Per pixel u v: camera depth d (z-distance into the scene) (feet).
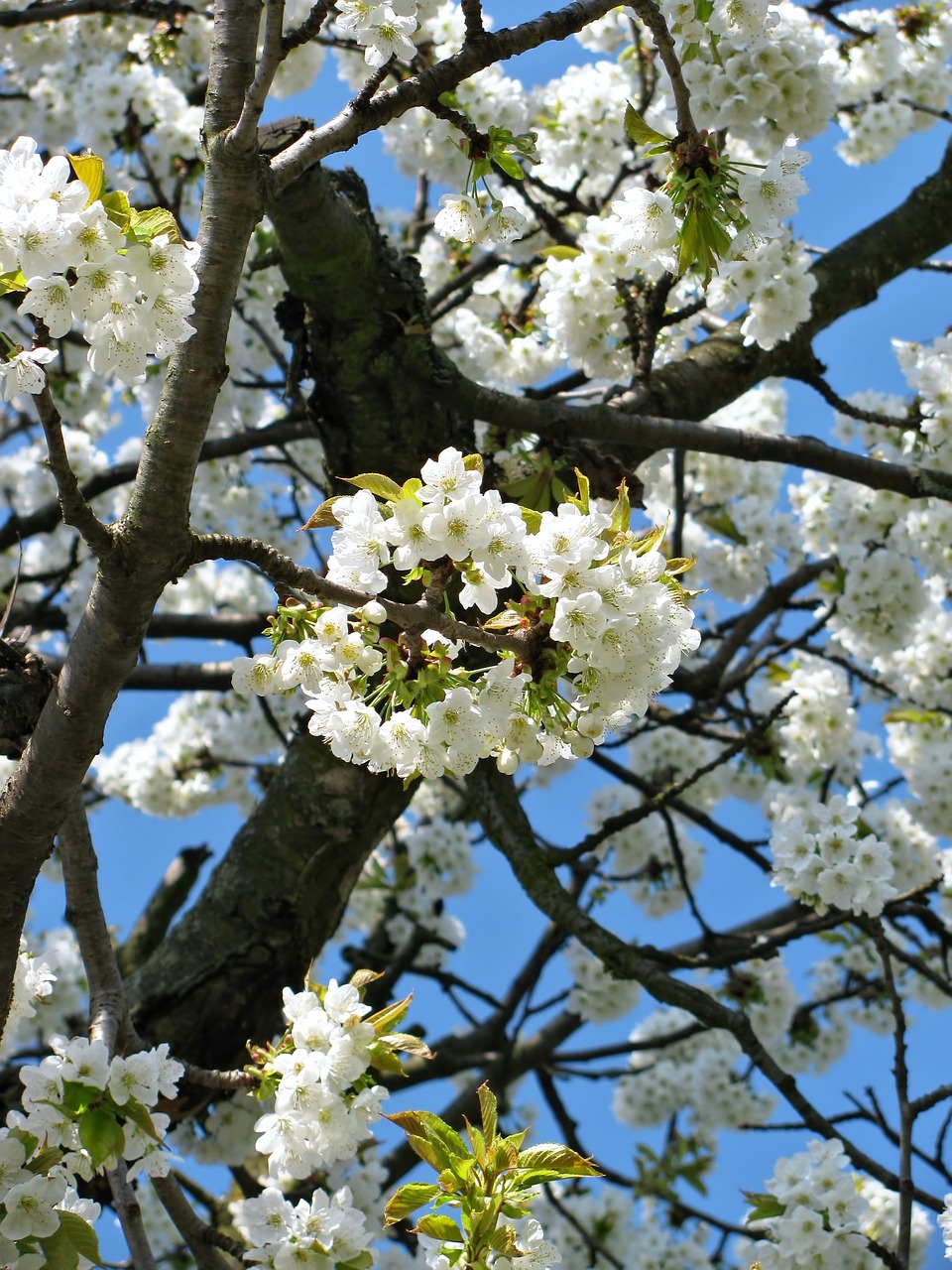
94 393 24.99
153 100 20.99
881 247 20.27
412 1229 8.75
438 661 7.15
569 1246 24.13
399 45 9.36
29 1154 8.51
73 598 24.13
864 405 23.20
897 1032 13.98
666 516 7.38
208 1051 14.23
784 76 13.61
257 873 14.99
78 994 18.99
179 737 25.70
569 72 22.79
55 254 6.59
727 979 23.27
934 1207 13.05
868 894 14.64
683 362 17.78
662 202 10.12
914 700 22.41
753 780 25.57
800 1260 13.05
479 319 23.27
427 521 6.82
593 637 6.90
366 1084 9.30
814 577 21.74
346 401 14.94
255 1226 9.45
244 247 8.29
